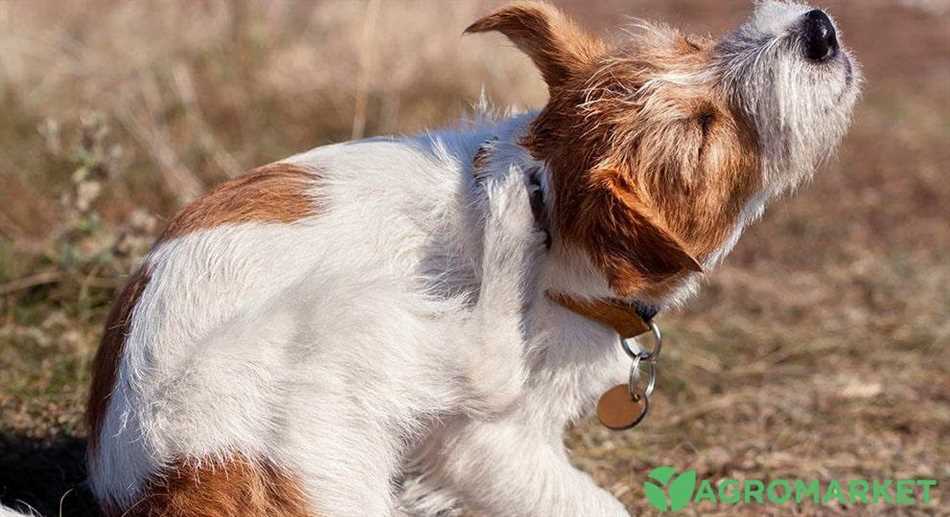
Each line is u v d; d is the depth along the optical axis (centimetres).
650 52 451
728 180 439
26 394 606
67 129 938
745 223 462
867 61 1522
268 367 403
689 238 441
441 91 1058
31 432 566
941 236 987
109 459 426
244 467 399
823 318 810
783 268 911
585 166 426
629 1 1692
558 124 442
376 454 416
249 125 1018
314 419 403
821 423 657
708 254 451
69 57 1048
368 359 410
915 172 1157
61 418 580
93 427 443
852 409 675
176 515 400
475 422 440
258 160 955
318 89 1058
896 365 740
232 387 401
